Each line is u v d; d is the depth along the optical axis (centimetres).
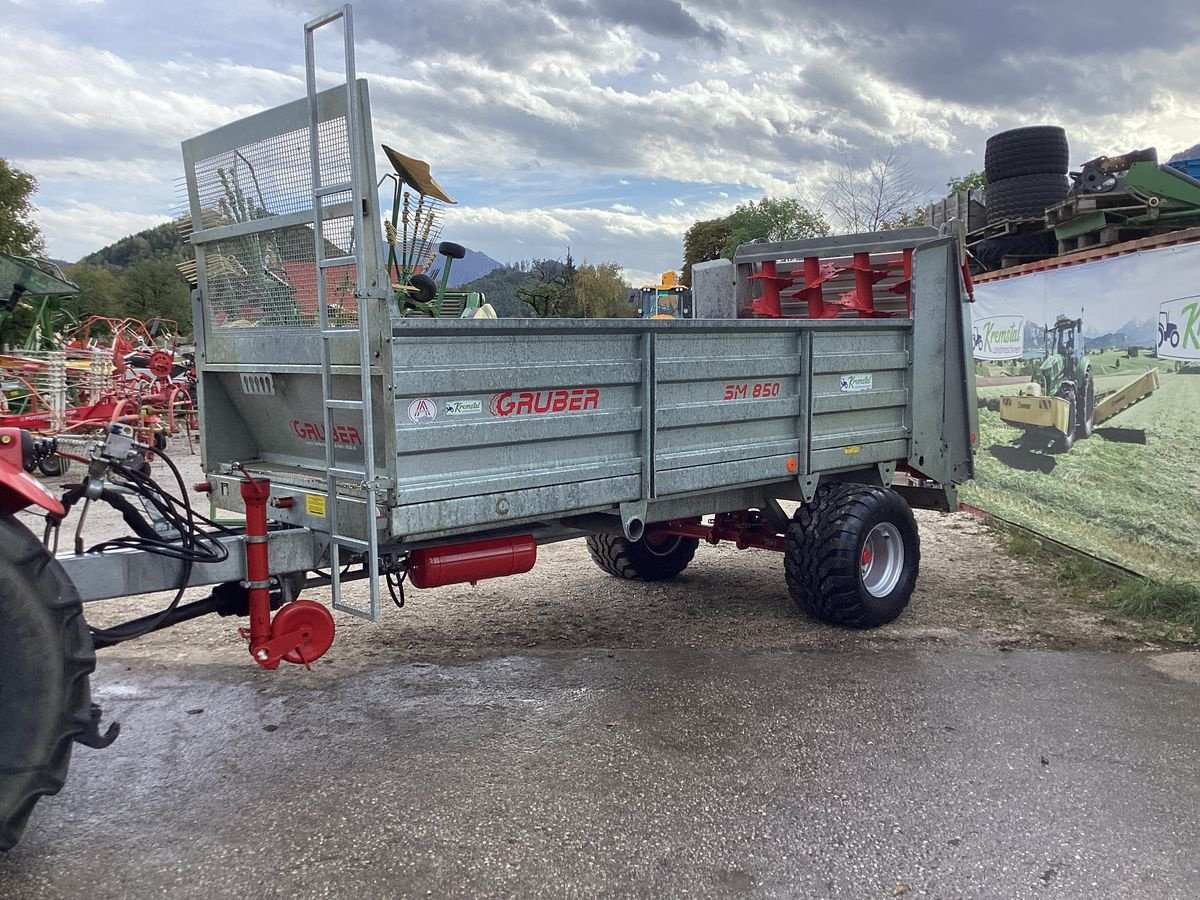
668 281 999
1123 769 391
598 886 303
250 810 351
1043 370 823
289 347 420
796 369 547
